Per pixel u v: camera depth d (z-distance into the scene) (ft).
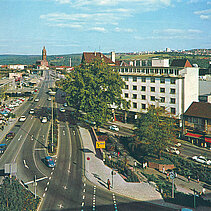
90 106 268.21
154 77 288.51
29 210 127.65
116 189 158.51
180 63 354.74
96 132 273.54
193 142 254.68
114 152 224.12
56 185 160.45
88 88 267.18
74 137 260.42
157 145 203.62
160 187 160.66
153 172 194.08
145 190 158.61
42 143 236.84
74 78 288.30
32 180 165.58
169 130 211.00
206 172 187.11
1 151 212.23
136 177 172.35
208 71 404.36
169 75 275.80
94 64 287.69
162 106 283.59
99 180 170.19
